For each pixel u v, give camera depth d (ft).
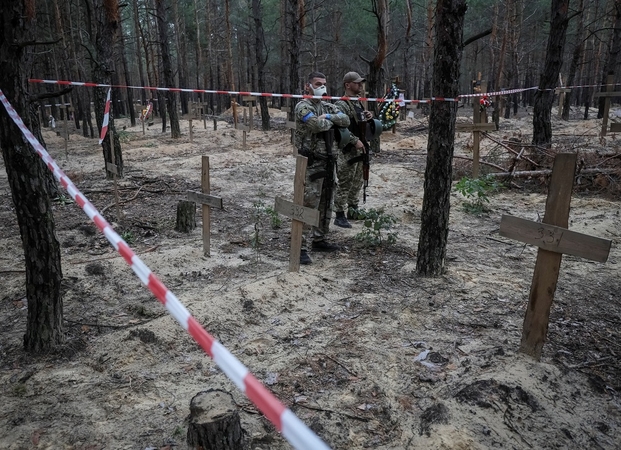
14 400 9.50
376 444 8.37
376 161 39.04
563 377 10.00
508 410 8.91
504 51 75.36
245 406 9.32
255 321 12.53
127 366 10.69
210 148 47.85
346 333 11.88
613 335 11.85
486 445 8.15
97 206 24.86
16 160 9.85
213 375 10.36
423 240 14.87
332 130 16.08
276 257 17.51
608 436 8.61
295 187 14.32
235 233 20.51
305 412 9.12
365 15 83.51
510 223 10.52
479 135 27.94
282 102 107.76
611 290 14.52
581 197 25.63
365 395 9.58
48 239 10.58
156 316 13.08
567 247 9.75
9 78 9.52
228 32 86.17
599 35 90.22
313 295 13.89
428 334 11.80
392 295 13.92
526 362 10.32
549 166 28.91
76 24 79.92
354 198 21.61
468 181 23.44
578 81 98.43
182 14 109.19
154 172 34.68
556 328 12.13
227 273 15.93
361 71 96.43
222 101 123.03
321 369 10.46
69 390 9.80
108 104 21.33
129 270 15.98
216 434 7.38
